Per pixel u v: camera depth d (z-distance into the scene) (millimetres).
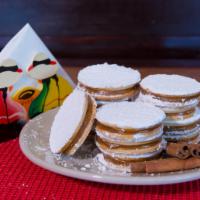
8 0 1419
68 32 1439
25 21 1438
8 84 632
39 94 660
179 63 1281
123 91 588
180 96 562
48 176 540
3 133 632
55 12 1427
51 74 666
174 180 500
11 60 632
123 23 1433
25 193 512
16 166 558
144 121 523
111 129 528
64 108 605
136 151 524
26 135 593
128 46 1421
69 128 557
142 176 509
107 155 536
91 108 559
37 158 540
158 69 950
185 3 1398
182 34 1415
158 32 1430
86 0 1414
